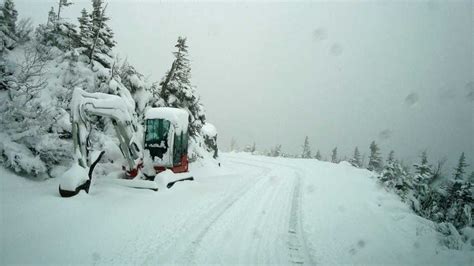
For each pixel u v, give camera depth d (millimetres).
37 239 6090
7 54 12250
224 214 9055
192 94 19766
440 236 8852
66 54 14070
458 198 18094
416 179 17016
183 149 13812
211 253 6242
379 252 6938
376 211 10734
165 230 7285
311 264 6094
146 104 17016
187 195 10938
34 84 12250
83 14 15742
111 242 6324
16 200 7984
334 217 9641
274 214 9562
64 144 11281
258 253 6449
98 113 10180
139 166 11930
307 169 23094
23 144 10328
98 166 12391
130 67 17094
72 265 5281
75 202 8398
